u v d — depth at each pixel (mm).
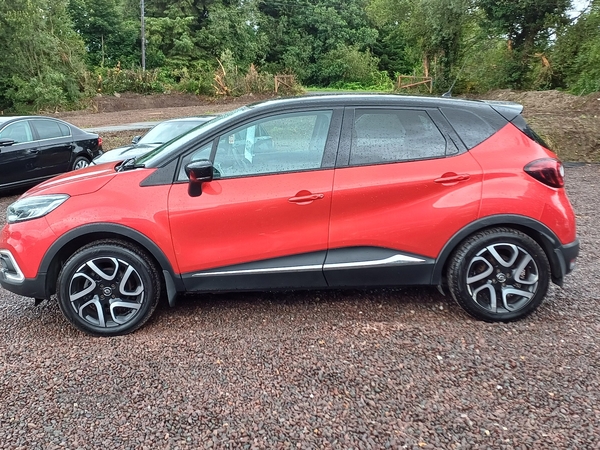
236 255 3574
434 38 27109
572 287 4273
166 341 3477
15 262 3551
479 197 3508
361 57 56125
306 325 3660
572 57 21172
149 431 2523
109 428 2553
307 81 57844
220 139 3625
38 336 3633
